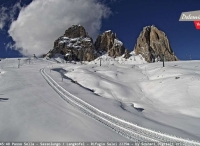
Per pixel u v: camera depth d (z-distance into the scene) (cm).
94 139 1550
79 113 2281
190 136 1905
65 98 3069
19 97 2867
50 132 1634
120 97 4125
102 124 1952
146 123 2208
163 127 2123
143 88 4719
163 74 5722
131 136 1703
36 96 2997
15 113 2136
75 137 1555
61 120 1952
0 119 1962
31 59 11962
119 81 5597
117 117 2256
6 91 3272
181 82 4178
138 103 3650
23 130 1688
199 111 2983
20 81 4338
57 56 17788
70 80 5306
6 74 5322
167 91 4022
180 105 3331
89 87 4738
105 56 19125
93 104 2862
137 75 6419
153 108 3391
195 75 4462
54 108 2392
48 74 5997
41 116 2039
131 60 17938
